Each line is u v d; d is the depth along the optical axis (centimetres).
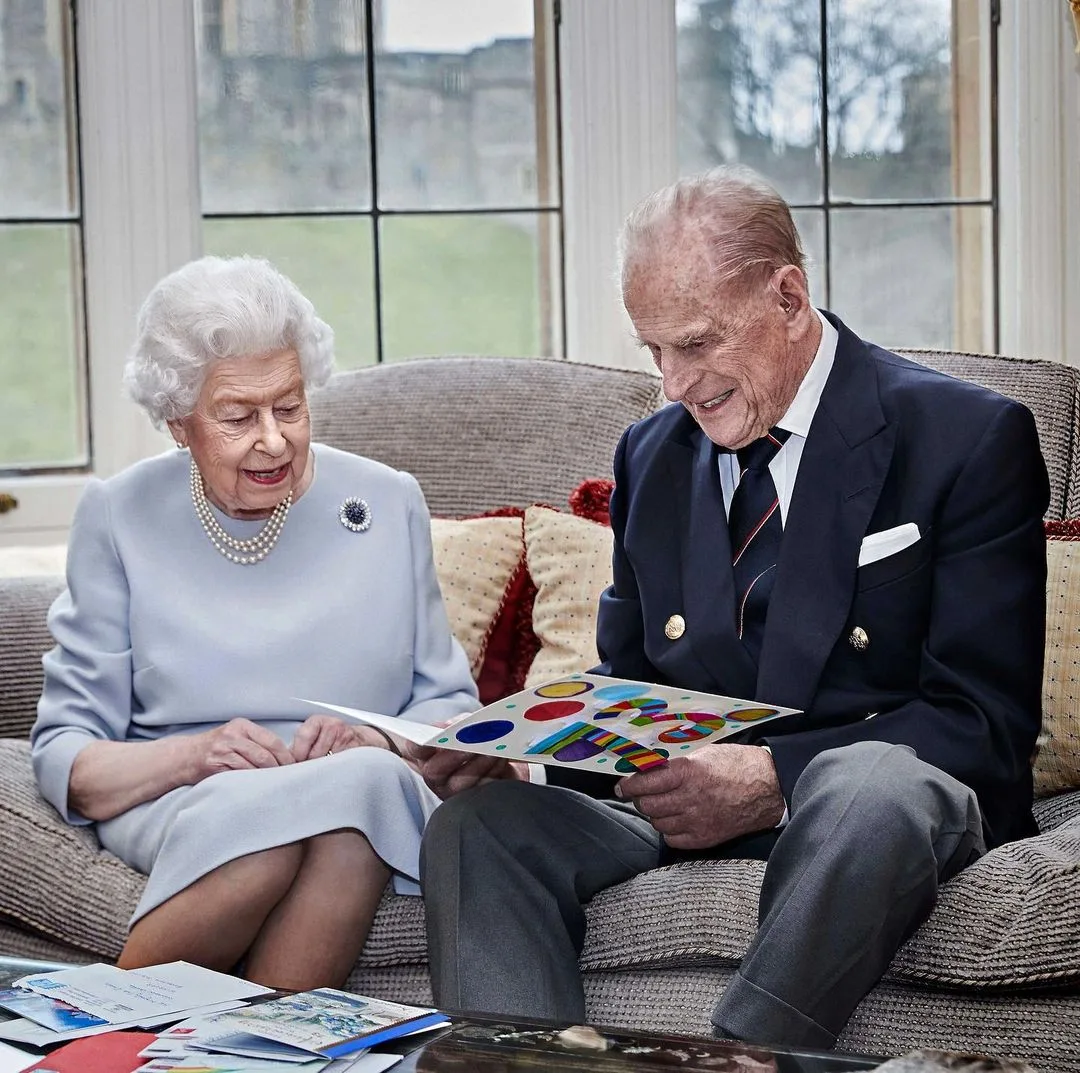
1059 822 174
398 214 310
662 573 175
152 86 293
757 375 162
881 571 160
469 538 229
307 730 181
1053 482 205
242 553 195
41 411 300
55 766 185
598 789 180
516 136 312
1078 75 312
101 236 295
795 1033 128
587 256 307
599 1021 155
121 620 194
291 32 304
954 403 163
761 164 315
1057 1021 135
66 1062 109
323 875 163
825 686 163
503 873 152
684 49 312
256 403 181
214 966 163
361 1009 120
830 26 315
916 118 319
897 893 131
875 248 318
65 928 176
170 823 172
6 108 295
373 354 310
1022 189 314
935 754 150
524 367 251
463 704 197
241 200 304
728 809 154
